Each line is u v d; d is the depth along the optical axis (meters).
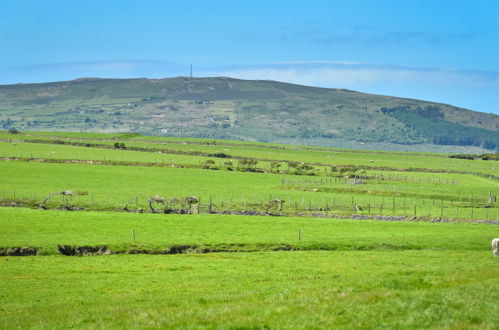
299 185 170.12
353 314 40.03
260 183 174.75
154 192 147.62
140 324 41.09
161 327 39.69
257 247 82.75
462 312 39.19
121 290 57.38
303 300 44.94
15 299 54.03
